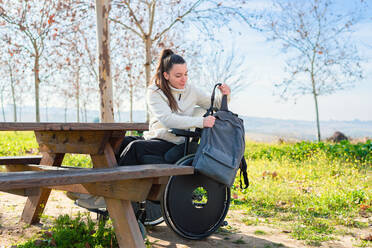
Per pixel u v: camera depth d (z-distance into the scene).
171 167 2.09
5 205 3.46
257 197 4.52
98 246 2.23
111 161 2.23
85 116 40.59
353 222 3.53
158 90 2.69
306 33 18.41
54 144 2.48
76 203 2.54
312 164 8.38
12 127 1.77
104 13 6.51
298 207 4.11
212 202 2.62
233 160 2.36
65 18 8.99
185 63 2.73
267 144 14.80
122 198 2.09
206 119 2.43
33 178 1.58
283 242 2.78
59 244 2.28
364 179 6.20
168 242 2.65
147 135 2.79
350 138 22.48
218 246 2.59
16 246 2.28
